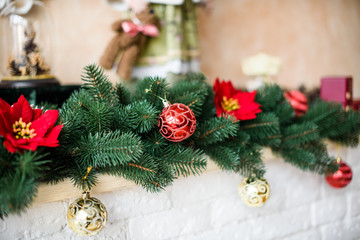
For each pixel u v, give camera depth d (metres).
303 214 1.00
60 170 0.69
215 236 0.89
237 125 0.76
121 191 0.77
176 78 0.95
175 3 1.73
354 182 1.08
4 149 0.60
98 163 0.68
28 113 0.65
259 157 0.81
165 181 0.71
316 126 0.85
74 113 0.71
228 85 0.87
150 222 0.81
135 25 1.66
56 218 0.72
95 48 1.98
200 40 2.27
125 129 0.72
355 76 3.05
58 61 1.88
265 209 0.94
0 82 0.99
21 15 1.00
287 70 2.66
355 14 2.97
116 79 1.95
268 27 2.54
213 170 0.85
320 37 2.80
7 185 0.56
